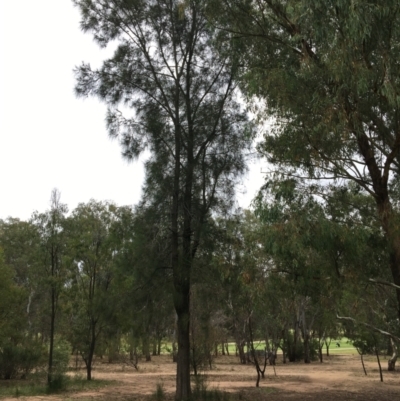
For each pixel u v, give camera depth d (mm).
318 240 7203
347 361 37312
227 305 14148
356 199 8984
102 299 18203
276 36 9188
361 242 7457
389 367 26578
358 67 7062
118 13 15086
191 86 15055
